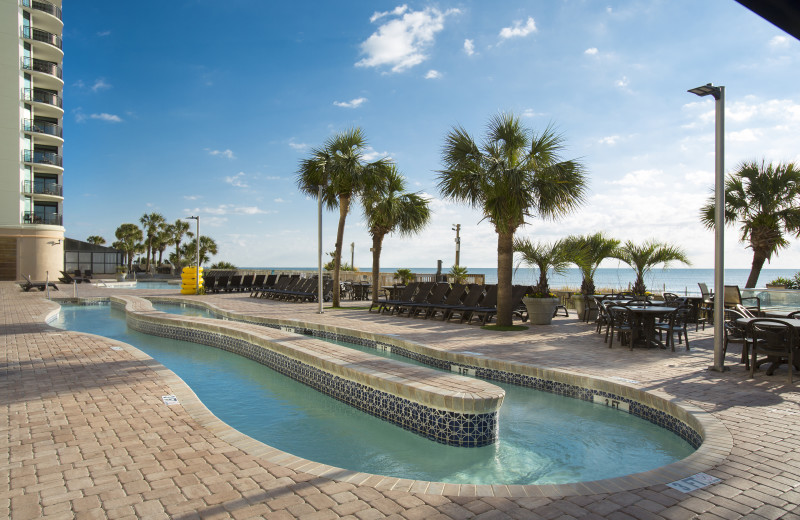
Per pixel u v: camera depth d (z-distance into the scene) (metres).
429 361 8.56
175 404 5.11
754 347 6.16
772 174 13.73
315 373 7.23
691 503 2.91
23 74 36.38
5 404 5.10
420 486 3.18
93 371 6.65
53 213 39.16
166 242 69.50
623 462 4.28
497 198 10.89
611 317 8.66
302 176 17.11
